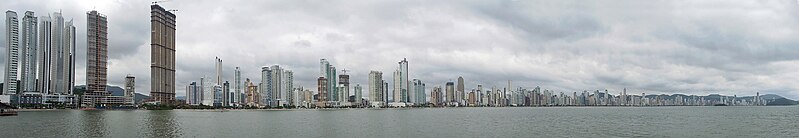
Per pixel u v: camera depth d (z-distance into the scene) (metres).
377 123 175.62
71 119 196.50
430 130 137.62
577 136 117.88
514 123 174.38
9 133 122.19
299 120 199.00
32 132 125.12
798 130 135.00
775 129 139.00
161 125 156.00
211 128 143.00
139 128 141.00
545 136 118.00
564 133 126.38
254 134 122.25
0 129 135.38
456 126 156.12
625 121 187.62
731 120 194.25
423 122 183.25
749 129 139.12
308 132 129.62
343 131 134.00
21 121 178.50
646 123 171.62
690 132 128.38
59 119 196.38
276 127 149.62
